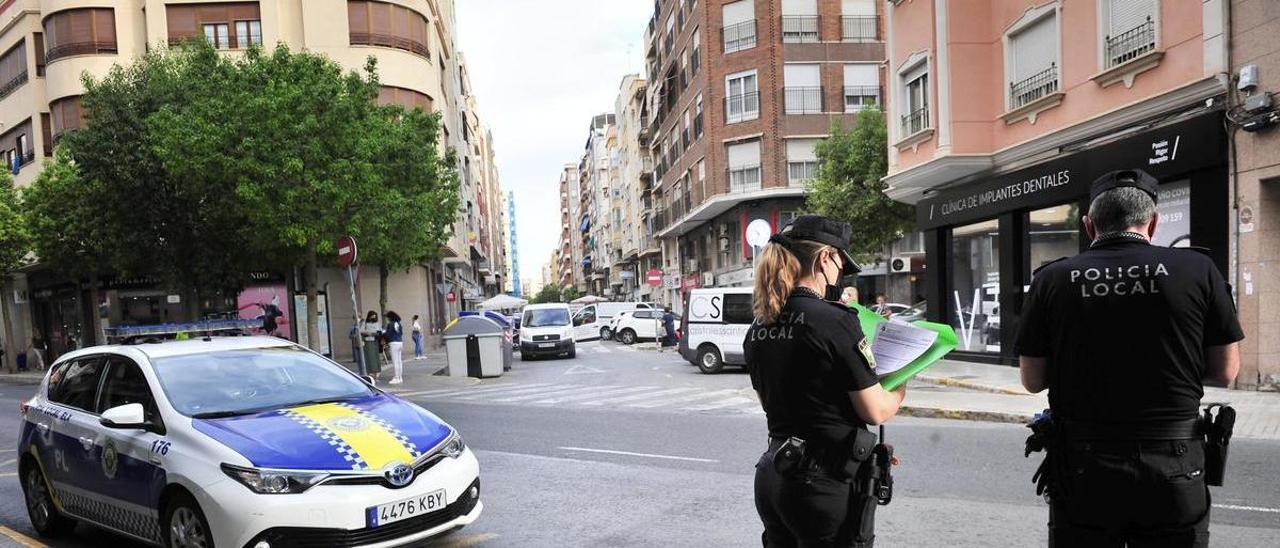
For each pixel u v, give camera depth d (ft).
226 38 89.92
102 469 17.15
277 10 90.53
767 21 106.93
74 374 19.77
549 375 62.23
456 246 122.72
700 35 114.83
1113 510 7.99
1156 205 8.63
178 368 17.85
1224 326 7.89
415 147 71.15
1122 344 7.94
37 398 20.53
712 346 58.70
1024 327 8.91
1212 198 34.24
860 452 7.92
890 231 84.02
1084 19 40.81
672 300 163.63
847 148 84.58
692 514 19.04
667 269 169.78
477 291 221.46
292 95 49.49
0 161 88.33
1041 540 16.12
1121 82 38.58
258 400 17.33
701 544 16.72
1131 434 7.90
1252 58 31.86
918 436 28.17
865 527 8.00
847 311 8.04
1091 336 8.10
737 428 31.81
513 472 24.70
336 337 97.91
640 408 39.63
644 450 27.66
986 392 38.06
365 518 14.48
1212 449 8.00
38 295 107.45
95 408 18.40
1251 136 32.09
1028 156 45.65
